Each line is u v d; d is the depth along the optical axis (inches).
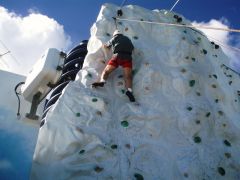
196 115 207.5
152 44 259.6
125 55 212.8
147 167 171.6
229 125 216.8
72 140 170.7
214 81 244.1
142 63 230.8
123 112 197.5
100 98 196.5
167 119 202.4
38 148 166.9
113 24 262.7
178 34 270.7
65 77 261.4
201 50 267.6
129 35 257.4
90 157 166.7
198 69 246.2
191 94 223.8
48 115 183.3
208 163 184.5
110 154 170.6
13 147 200.2
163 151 183.5
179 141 192.9
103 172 160.7
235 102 245.4
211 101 229.0
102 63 226.5
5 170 175.9
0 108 264.4
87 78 211.3
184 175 174.9
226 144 201.9
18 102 284.2
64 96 195.5
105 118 189.9
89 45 251.3
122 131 186.7
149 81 219.3
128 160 171.2
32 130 236.4
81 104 193.2
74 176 156.8
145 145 182.7
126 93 202.8
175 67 242.2
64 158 164.6
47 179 155.3
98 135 177.8
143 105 204.5
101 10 278.7
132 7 293.6
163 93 219.6
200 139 196.1
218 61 281.9
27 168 180.7
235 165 190.2
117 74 222.5
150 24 278.2
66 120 181.9
